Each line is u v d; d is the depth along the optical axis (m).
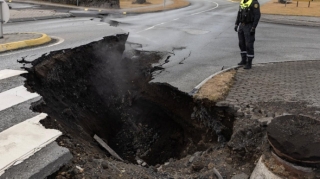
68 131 4.34
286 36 12.52
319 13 20.03
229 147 4.04
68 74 6.79
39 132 3.48
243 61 7.62
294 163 2.79
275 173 2.90
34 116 3.87
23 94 4.52
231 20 17.30
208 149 4.77
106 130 7.18
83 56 7.59
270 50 9.77
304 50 9.78
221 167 3.78
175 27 14.13
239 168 3.71
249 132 4.01
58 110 5.42
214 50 9.70
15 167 2.81
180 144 6.49
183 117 6.29
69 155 3.15
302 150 2.71
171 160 5.85
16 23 12.99
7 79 5.09
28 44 7.50
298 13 19.94
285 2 27.78
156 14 20.05
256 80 6.26
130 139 7.47
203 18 18.00
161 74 7.16
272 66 7.52
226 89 5.67
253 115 4.46
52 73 6.23
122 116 7.96
